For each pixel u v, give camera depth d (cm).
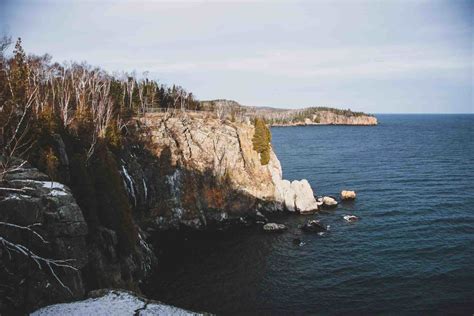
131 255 4750
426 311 3975
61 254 2925
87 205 3994
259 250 5844
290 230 6725
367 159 14475
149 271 5116
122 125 7562
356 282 4669
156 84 12031
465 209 7369
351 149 17900
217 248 5994
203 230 6956
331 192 9262
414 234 6175
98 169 4353
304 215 7594
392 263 5141
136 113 8819
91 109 6775
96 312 2678
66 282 2931
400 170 11856
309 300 4306
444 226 6475
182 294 4525
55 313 2638
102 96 7512
